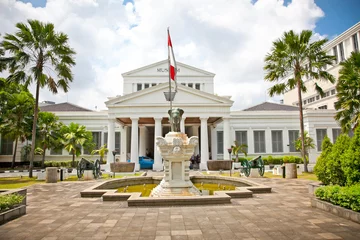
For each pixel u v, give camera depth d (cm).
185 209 786
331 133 3453
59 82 2181
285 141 3562
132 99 2856
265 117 3588
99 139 3538
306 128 3491
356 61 1888
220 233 560
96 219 685
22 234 567
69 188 1363
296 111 3619
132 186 1396
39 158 3456
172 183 1022
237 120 3591
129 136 3666
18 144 3412
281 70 2239
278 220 657
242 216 699
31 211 792
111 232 574
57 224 643
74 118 3553
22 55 1989
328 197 752
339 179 842
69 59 2158
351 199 660
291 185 1363
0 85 2220
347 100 1958
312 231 567
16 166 3341
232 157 3366
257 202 887
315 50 2208
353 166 764
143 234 558
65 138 2989
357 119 1909
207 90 3725
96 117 3559
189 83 3731
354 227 593
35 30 2020
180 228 597
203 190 1245
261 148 3547
